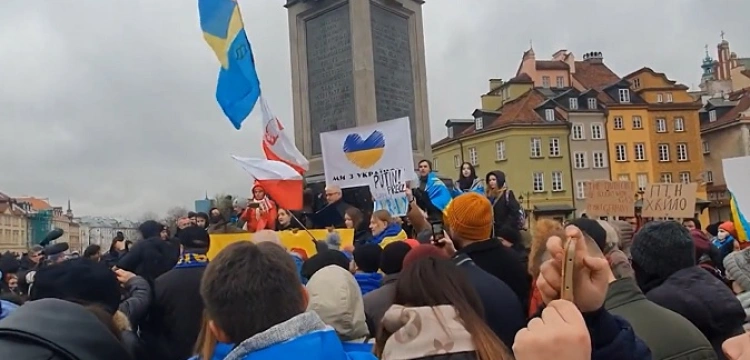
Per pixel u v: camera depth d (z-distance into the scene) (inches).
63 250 386.0
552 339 62.0
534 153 2340.1
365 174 371.2
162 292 199.0
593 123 2464.3
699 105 2603.3
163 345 196.9
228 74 335.0
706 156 2837.1
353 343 136.2
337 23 611.8
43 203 5118.1
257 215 433.7
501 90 2765.7
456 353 104.7
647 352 90.8
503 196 387.5
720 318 142.7
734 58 3666.3
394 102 616.4
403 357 105.3
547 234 146.3
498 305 154.8
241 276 95.3
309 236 301.1
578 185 2404.0
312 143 629.0
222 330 97.5
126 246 423.5
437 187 386.3
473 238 183.8
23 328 94.4
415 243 221.0
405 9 634.2
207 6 337.7
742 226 308.0
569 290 74.7
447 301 112.0
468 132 2508.6
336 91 610.2
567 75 2893.7
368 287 211.9
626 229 250.7
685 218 405.7
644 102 2546.8
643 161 2508.6
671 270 154.0
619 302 130.4
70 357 94.7
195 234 206.1
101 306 121.9
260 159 323.0
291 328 92.4
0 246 3895.2
